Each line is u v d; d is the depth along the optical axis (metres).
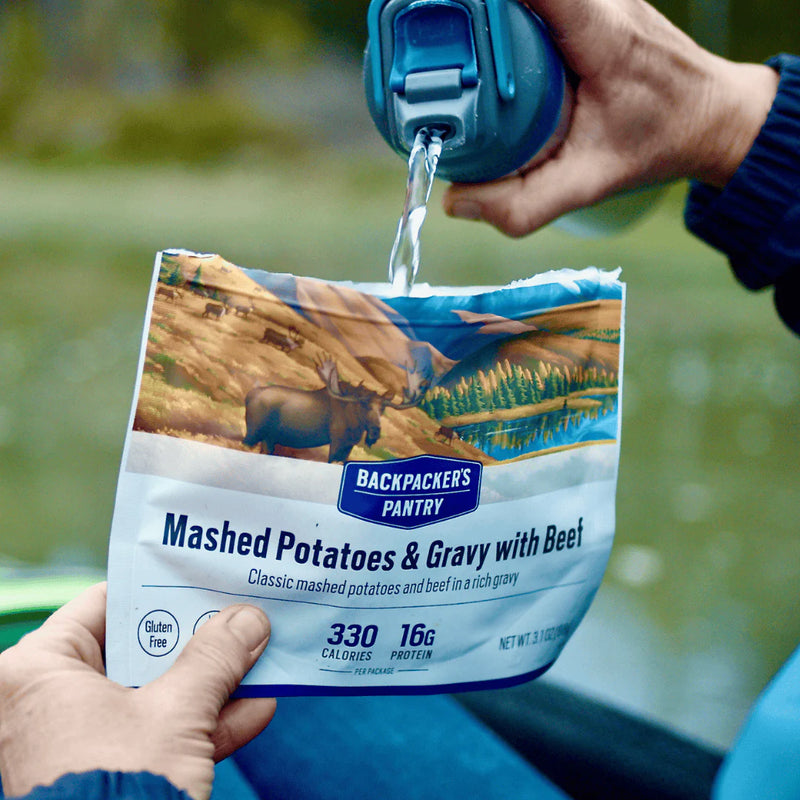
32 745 0.58
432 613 0.63
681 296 6.95
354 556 0.61
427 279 7.46
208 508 0.59
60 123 19.61
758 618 2.29
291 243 9.77
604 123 0.83
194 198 14.66
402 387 0.60
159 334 0.58
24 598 1.05
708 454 3.58
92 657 0.66
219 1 21.95
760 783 0.70
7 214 11.95
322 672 0.63
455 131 0.78
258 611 0.61
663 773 1.09
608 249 9.30
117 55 21.89
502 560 0.63
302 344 0.58
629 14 0.80
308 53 22.56
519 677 0.66
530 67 0.77
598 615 2.32
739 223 0.90
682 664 2.06
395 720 1.14
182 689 0.59
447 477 0.61
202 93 21.84
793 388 4.55
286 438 0.59
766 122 0.84
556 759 1.17
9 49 20.78
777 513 2.98
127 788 0.55
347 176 17.09
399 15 0.77
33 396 4.20
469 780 1.02
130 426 0.58
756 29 10.83
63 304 6.23
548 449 0.63
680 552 2.70
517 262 8.39
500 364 0.61
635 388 4.55
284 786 1.03
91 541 2.65
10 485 3.09
